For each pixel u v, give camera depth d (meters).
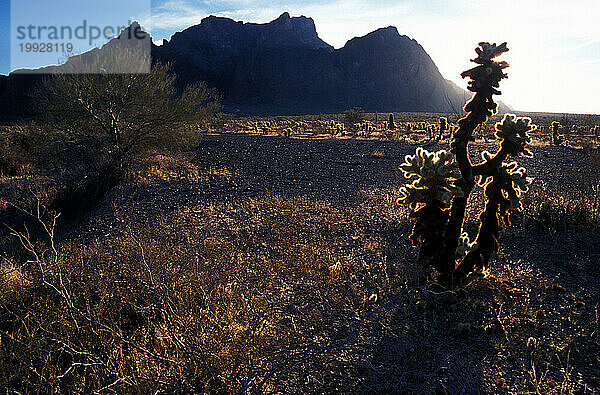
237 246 6.00
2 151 15.78
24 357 3.09
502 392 2.85
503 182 4.14
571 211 6.53
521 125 3.94
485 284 4.49
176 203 9.70
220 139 31.53
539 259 5.25
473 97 4.07
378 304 4.17
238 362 2.76
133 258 4.70
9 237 7.77
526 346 3.36
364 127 42.72
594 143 25.17
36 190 11.80
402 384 2.90
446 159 3.96
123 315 3.81
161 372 2.71
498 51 3.92
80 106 15.20
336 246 6.13
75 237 7.31
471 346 3.41
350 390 2.89
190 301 3.46
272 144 27.02
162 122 16.41
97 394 2.51
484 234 4.30
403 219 7.34
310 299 4.22
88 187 10.30
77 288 4.18
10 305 4.23
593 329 3.55
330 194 10.55
